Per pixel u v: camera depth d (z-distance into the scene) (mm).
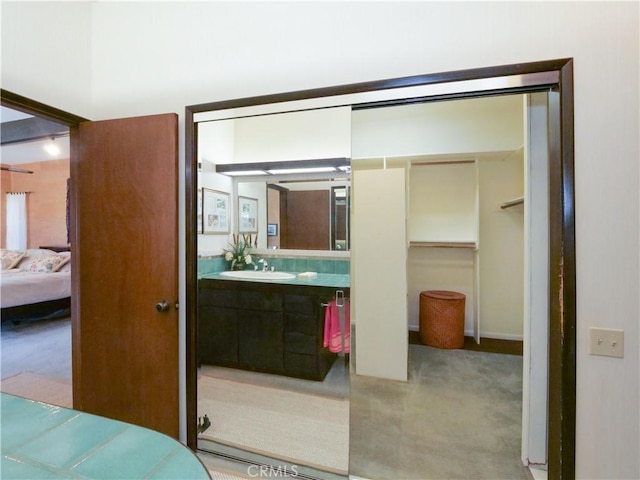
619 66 1134
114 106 1789
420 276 3307
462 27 1283
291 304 2025
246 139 1982
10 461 670
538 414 1570
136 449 719
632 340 1140
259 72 1534
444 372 2520
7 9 1458
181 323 1692
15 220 5875
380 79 1369
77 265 1862
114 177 1719
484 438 1798
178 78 1670
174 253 1636
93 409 1798
